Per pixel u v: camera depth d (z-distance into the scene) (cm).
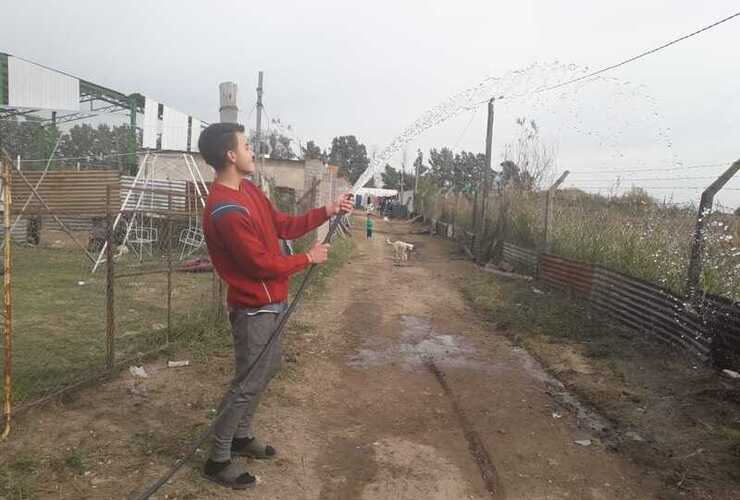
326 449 377
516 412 461
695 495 333
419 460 368
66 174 1200
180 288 895
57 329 627
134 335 599
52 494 296
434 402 478
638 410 462
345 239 2111
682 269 691
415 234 2872
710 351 570
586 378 544
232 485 315
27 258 1046
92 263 1030
